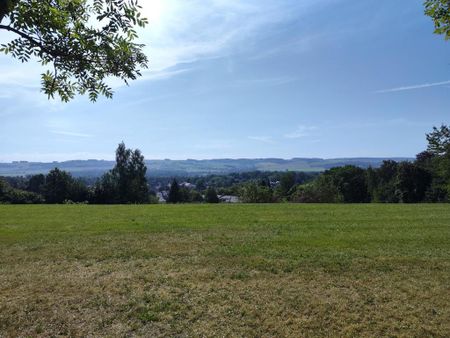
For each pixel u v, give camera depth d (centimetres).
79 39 448
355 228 1388
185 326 586
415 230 1345
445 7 514
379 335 563
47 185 6372
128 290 721
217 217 1716
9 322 593
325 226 1435
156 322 598
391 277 802
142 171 6731
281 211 1969
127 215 1809
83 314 622
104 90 545
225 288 733
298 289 729
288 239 1174
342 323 597
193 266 873
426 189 5962
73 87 544
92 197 6456
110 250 1027
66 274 818
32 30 439
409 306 655
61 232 1304
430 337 559
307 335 562
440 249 1042
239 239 1173
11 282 766
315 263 895
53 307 647
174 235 1243
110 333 564
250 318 611
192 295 698
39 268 863
